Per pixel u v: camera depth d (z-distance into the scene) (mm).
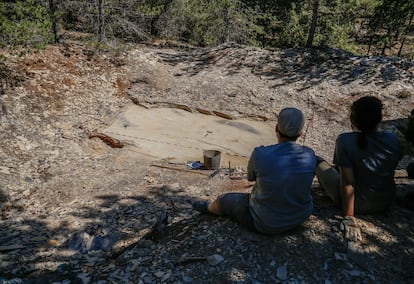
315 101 9055
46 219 4629
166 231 3564
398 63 10328
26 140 6473
